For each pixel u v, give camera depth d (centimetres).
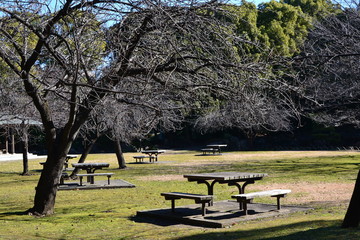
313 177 1889
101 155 4353
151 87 941
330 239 713
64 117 1694
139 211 1136
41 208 1170
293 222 930
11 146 4519
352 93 1941
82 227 995
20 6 888
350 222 800
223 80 881
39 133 4294
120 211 1209
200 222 995
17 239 876
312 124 4928
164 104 1101
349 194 1366
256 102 891
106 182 1892
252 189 1574
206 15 884
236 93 864
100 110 1412
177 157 3759
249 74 870
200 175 1181
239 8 905
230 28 888
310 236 752
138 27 883
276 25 3600
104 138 5203
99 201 1407
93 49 922
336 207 1113
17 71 988
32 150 5056
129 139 1931
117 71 926
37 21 975
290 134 5141
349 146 4494
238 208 1164
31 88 1054
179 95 960
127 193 1583
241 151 4534
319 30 2011
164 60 859
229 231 899
